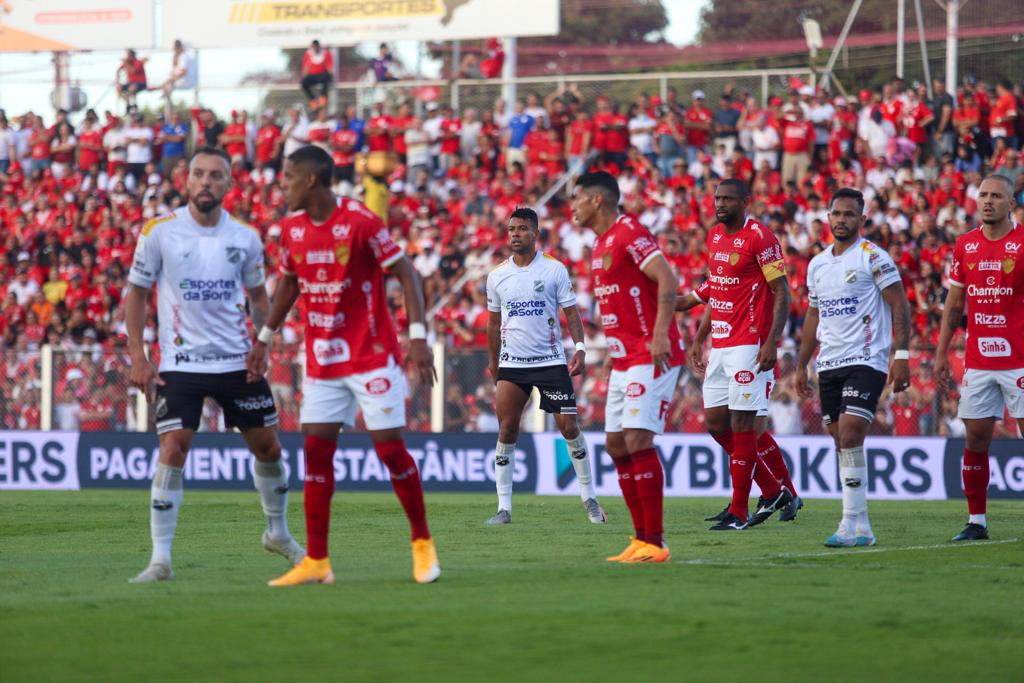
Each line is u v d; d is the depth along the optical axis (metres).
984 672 11.05
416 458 42.25
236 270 17.36
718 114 57.44
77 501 37.19
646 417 18.73
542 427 41.31
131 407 44.59
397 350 16.38
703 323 27.09
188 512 31.30
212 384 17.23
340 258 15.93
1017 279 22.80
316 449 16.34
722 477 39.34
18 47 66.50
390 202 59.84
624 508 32.44
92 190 62.66
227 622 13.33
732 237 24.77
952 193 50.16
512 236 27.34
